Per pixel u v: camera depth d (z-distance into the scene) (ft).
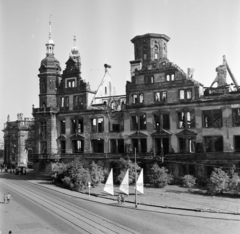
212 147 192.65
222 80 206.80
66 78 250.78
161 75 211.00
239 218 117.50
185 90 202.18
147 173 203.41
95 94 251.39
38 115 254.68
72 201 152.87
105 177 207.92
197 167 191.52
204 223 110.93
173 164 197.98
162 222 112.27
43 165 254.68
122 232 99.30
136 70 220.02
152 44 254.68
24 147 353.72
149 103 213.25
